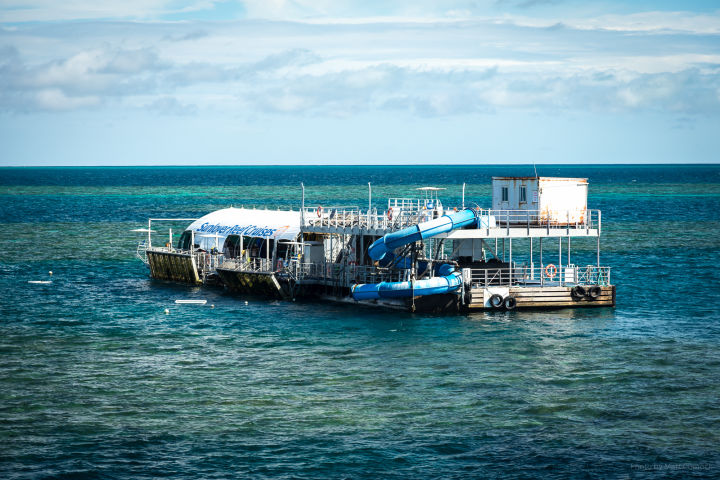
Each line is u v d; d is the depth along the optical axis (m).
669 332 61.62
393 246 66.69
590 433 41.16
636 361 53.41
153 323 65.94
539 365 52.47
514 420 42.84
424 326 63.47
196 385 48.53
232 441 40.12
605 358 54.09
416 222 69.25
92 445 39.53
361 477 36.53
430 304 67.69
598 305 70.75
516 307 68.94
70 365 52.75
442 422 42.53
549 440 40.31
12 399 45.78
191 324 65.56
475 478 36.47
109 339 60.16
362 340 59.31
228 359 54.38
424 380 49.34
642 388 47.81
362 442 40.03
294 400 45.81
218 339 60.19
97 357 54.81
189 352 56.25
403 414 43.62
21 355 55.12
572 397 46.28
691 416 43.31
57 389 47.66
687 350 56.16
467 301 67.31
